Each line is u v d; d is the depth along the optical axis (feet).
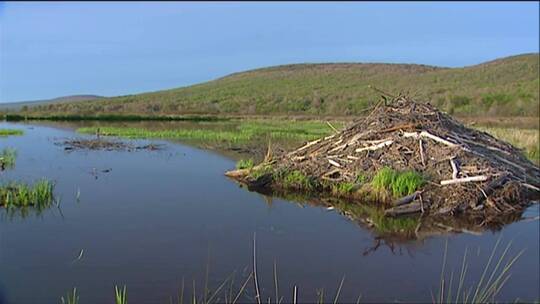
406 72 373.20
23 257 27.07
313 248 30.25
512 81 251.19
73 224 34.06
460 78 282.56
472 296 23.48
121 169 60.70
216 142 96.43
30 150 77.51
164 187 49.24
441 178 42.83
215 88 360.69
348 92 272.92
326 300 22.62
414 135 47.55
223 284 24.14
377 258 28.71
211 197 44.96
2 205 38.29
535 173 52.01
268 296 22.88
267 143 92.48
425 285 24.70
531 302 22.88
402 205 40.24
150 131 122.62
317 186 47.57
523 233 34.76
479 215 39.17
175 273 25.38
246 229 34.27
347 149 49.57
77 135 109.70
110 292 22.77
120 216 36.86
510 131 94.27
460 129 52.70
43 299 21.80
